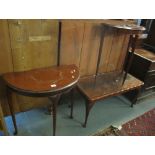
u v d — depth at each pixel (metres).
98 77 2.16
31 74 1.52
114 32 2.01
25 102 1.76
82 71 2.07
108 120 2.03
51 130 1.79
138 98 2.36
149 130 1.95
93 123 1.96
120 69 2.45
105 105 2.29
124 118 2.10
